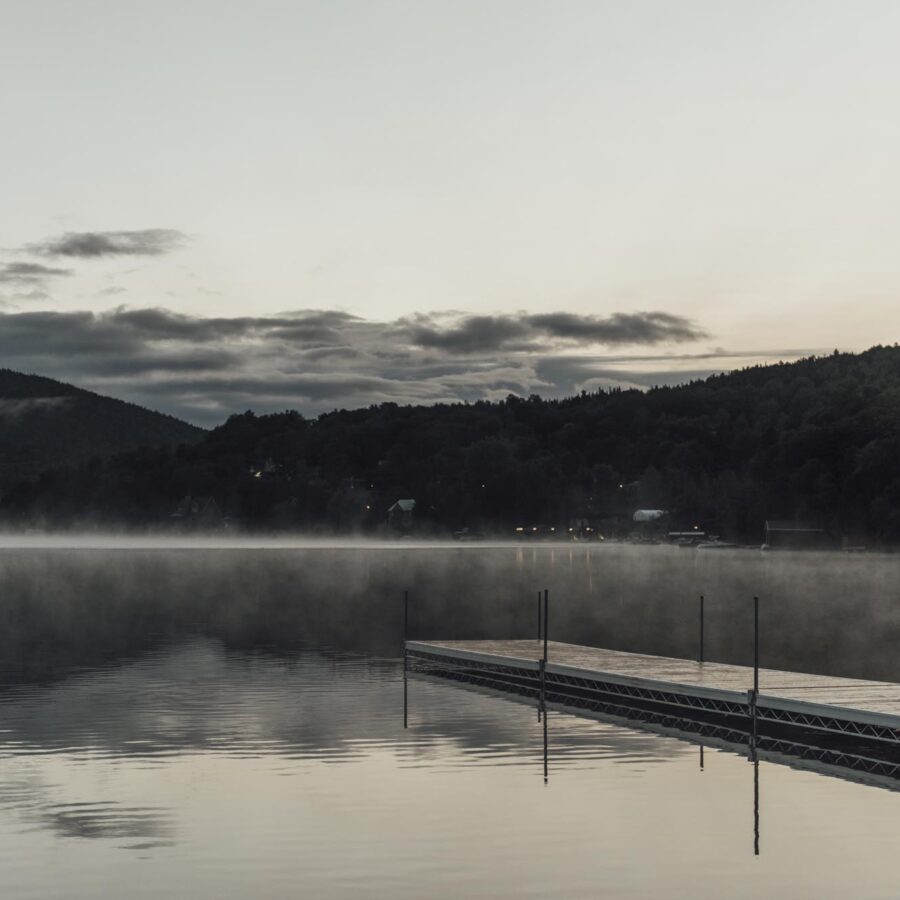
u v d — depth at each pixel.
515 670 33.97
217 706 26.78
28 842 15.42
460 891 13.60
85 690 29.28
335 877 14.09
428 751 21.61
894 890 13.70
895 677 33.22
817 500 162.00
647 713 26.41
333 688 29.97
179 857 14.80
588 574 100.38
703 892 13.62
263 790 18.31
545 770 19.98
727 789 18.64
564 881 13.98
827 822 16.64
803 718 23.55
